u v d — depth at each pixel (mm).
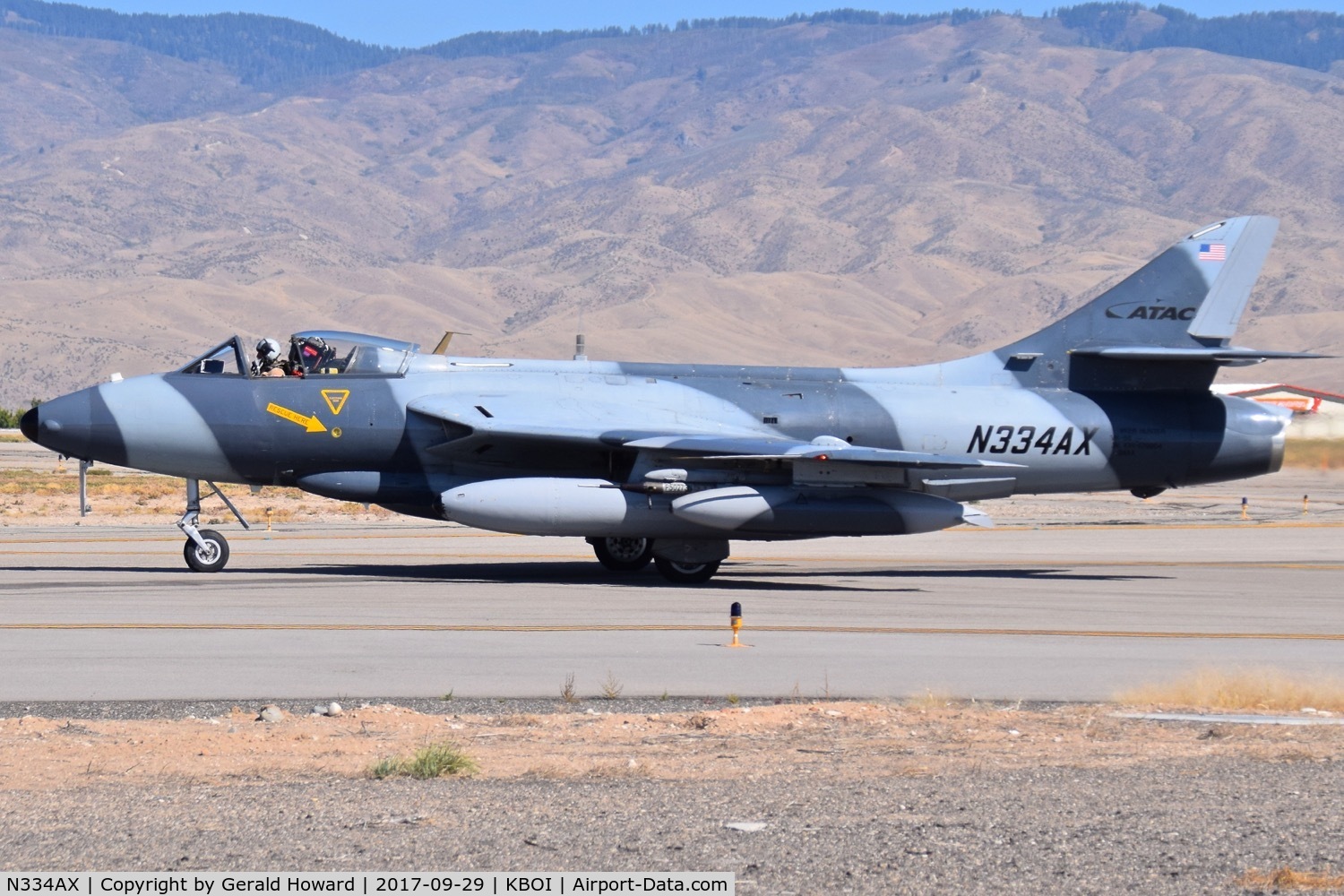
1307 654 48781
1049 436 74875
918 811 26219
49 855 23484
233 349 70438
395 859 23266
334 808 26297
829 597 64438
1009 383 76688
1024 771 29688
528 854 23531
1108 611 60219
